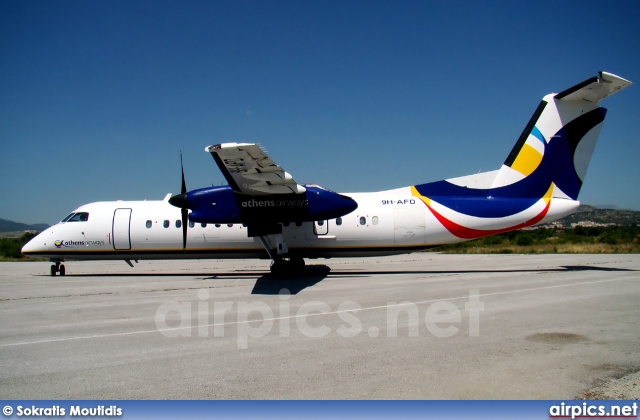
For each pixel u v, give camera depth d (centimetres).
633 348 664
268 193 1484
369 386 526
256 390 520
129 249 1708
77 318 923
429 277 1547
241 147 1196
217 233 1659
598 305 998
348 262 2359
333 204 1484
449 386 523
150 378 564
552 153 1538
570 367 582
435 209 1606
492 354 639
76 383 550
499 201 1572
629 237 4116
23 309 1030
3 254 3328
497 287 1276
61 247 1717
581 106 1523
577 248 3369
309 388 523
